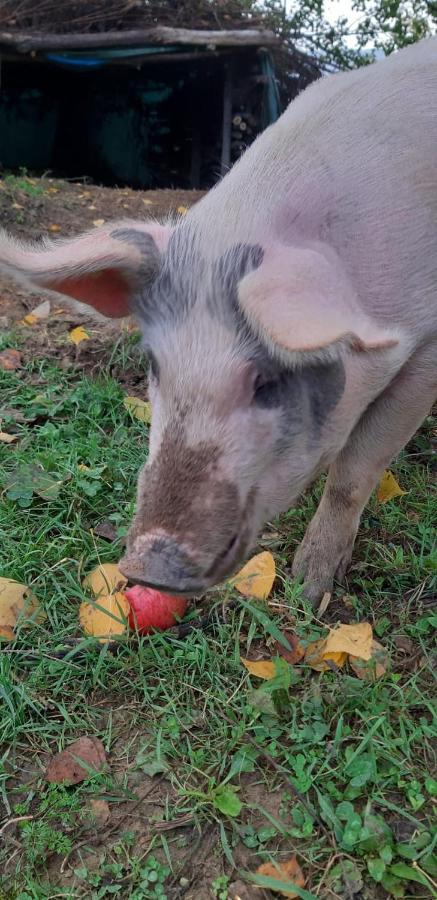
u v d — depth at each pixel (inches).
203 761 35.5
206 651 39.6
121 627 40.5
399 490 51.1
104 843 33.1
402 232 37.8
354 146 38.4
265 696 37.4
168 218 39.9
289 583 44.2
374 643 40.5
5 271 34.1
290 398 33.9
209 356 32.4
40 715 37.5
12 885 31.8
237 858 32.5
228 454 32.1
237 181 37.6
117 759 36.0
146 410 57.8
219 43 161.9
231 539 32.7
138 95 189.9
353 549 47.3
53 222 102.1
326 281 31.7
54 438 54.7
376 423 42.4
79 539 46.3
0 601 41.3
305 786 34.2
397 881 31.2
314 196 36.6
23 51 157.8
